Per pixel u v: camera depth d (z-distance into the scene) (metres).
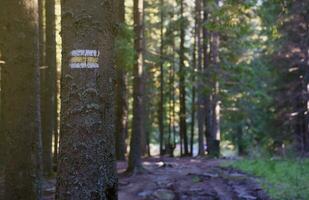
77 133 3.98
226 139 38.34
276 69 29.11
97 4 4.04
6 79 6.55
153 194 11.41
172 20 30.52
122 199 10.88
